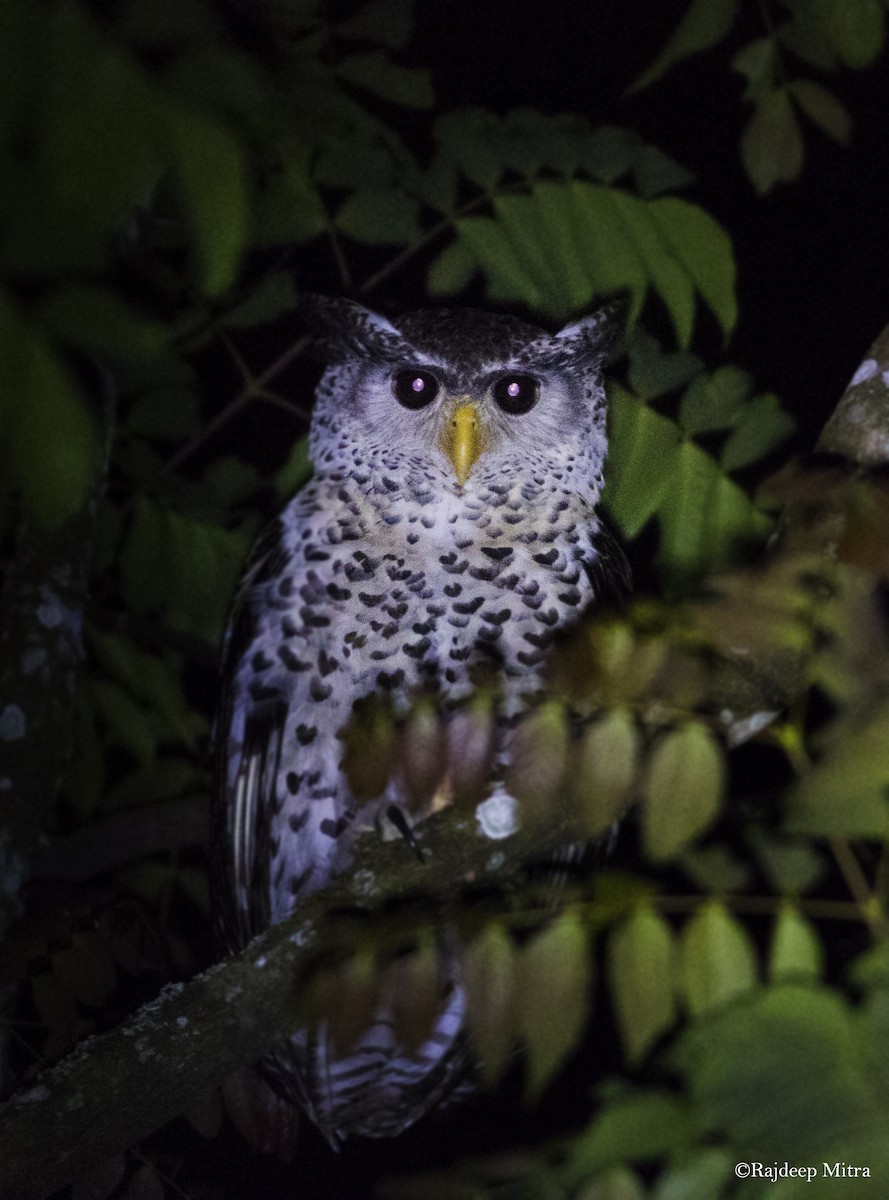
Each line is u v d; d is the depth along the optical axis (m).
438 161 5.54
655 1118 4.79
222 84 3.38
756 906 5.26
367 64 5.56
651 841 5.26
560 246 5.46
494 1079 5.29
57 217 3.08
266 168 5.52
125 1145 5.39
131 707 5.70
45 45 3.00
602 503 5.70
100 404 5.56
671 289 5.44
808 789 4.94
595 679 5.30
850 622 5.28
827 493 5.30
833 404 5.99
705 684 5.30
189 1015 5.39
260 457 5.87
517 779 5.29
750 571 5.30
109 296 3.25
